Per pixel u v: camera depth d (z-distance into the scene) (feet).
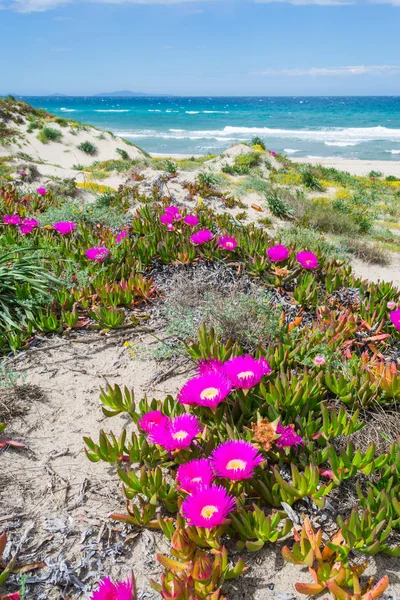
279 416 7.99
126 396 9.51
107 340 13.24
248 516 7.00
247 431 8.20
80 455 9.07
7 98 109.91
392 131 195.11
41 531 7.41
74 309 13.60
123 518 7.29
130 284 15.53
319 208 37.35
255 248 18.24
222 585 6.61
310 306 15.34
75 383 11.27
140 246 17.97
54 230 20.54
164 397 10.80
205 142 167.32
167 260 18.13
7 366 11.77
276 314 13.52
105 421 10.02
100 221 24.72
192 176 42.27
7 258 15.61
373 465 7.72
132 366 12.03
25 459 8.91
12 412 10.11
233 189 41.32
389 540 7.29
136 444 8.30
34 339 13.01
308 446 8.14
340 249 27.20
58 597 6.45
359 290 16.19
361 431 9.23
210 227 23.31
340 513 7.77
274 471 7.29
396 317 11.78
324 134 187.21
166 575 6.45
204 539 6.75
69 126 104.58
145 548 7.22
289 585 6.64
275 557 7.04
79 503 7.97
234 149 62.08
